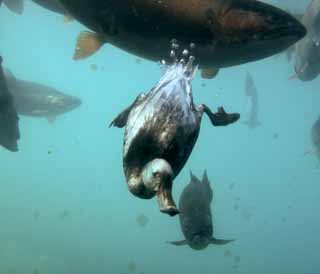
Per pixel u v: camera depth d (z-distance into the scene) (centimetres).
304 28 492
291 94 7288
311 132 1192
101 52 4803
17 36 5903
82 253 2777
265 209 5612
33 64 10825
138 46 512
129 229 4003
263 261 3092
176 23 480
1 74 681
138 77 8938
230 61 514
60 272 2316
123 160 297
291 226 4650
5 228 3002
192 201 645
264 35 486
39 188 5344
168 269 2762
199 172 7575
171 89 313
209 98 8712
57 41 5750
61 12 723
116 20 498
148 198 288
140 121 301
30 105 1323
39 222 3416
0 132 718
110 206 5103
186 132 303
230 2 479
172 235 3962
